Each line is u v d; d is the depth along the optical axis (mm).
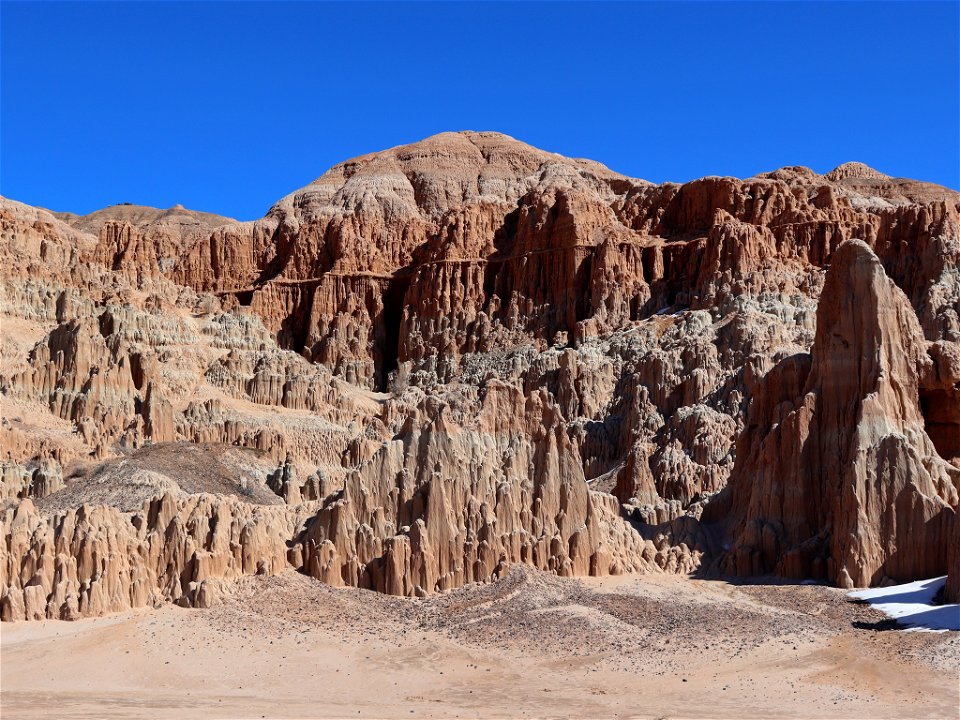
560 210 194625
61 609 88938
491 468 104188
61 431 139125
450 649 82938
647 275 184250
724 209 187375
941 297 152000
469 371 182250
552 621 88562
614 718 68688
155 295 178125
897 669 76312
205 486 125938
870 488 100312
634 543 107438
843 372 109125
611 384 160750
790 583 100812
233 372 170875
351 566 97500
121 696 72812
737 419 138375
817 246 175500
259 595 91562
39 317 165375
